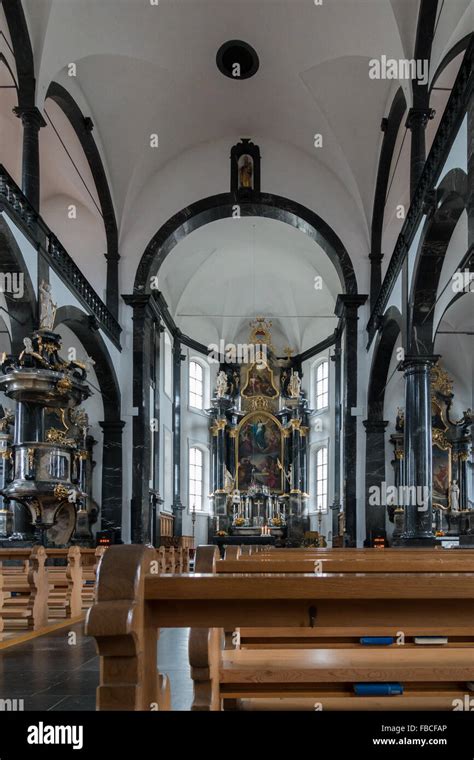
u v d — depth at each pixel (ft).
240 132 66.44
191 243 84.48
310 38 53.31
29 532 41.11
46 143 57.77
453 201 34.24
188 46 54.80
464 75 29.27
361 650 10.43
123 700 5.50
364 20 47.83
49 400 39.96
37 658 19.35
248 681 9.06
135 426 64.28
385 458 67.72
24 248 39.60
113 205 65.05
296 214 66.39
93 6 47.47
